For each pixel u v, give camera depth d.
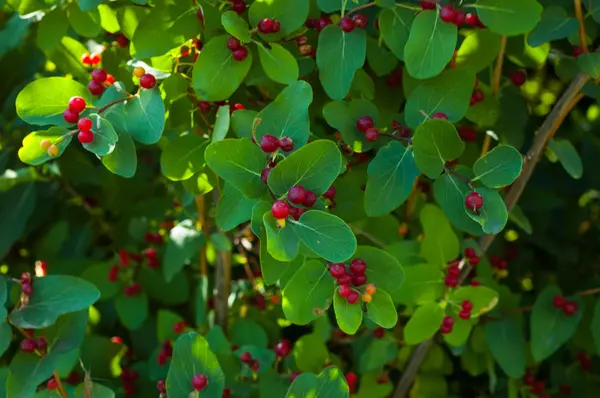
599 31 0.73
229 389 0.70
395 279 0.60
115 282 0.77
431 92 0.63
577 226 0.85
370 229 0.71
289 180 0.56
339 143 0.65
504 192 0.72
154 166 0.85
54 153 0.58
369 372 0.74
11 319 0.62
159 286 0.78
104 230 0.86
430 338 0.72
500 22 0.62
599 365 0.81
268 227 0.55
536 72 0.76
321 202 0.57
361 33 0.62
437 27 0.61
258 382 0.70
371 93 0.66
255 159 0.57
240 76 0.62
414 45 0.61
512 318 0.72
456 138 0.60
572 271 0.84
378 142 0.64
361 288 0.60
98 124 0.59
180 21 0.62
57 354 0.64
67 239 0.83
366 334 0.75
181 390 0.61
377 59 0.67
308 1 0.62
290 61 0.61
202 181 0.64
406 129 0.64
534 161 0.69
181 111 0.65
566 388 0.79
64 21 0.67
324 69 0.62
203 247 0.77
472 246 0.70
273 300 0.78
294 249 0.56
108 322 0.80
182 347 0.62
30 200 0.79
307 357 0.69
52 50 0.69
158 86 0.62
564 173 0.83
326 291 0.59
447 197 0.61
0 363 0.78
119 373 0.75
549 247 0.84
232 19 0.60
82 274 0.77
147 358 0.78
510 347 0.72
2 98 0.82
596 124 0.86
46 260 0.80
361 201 0.67
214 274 0.80
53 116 0.61
